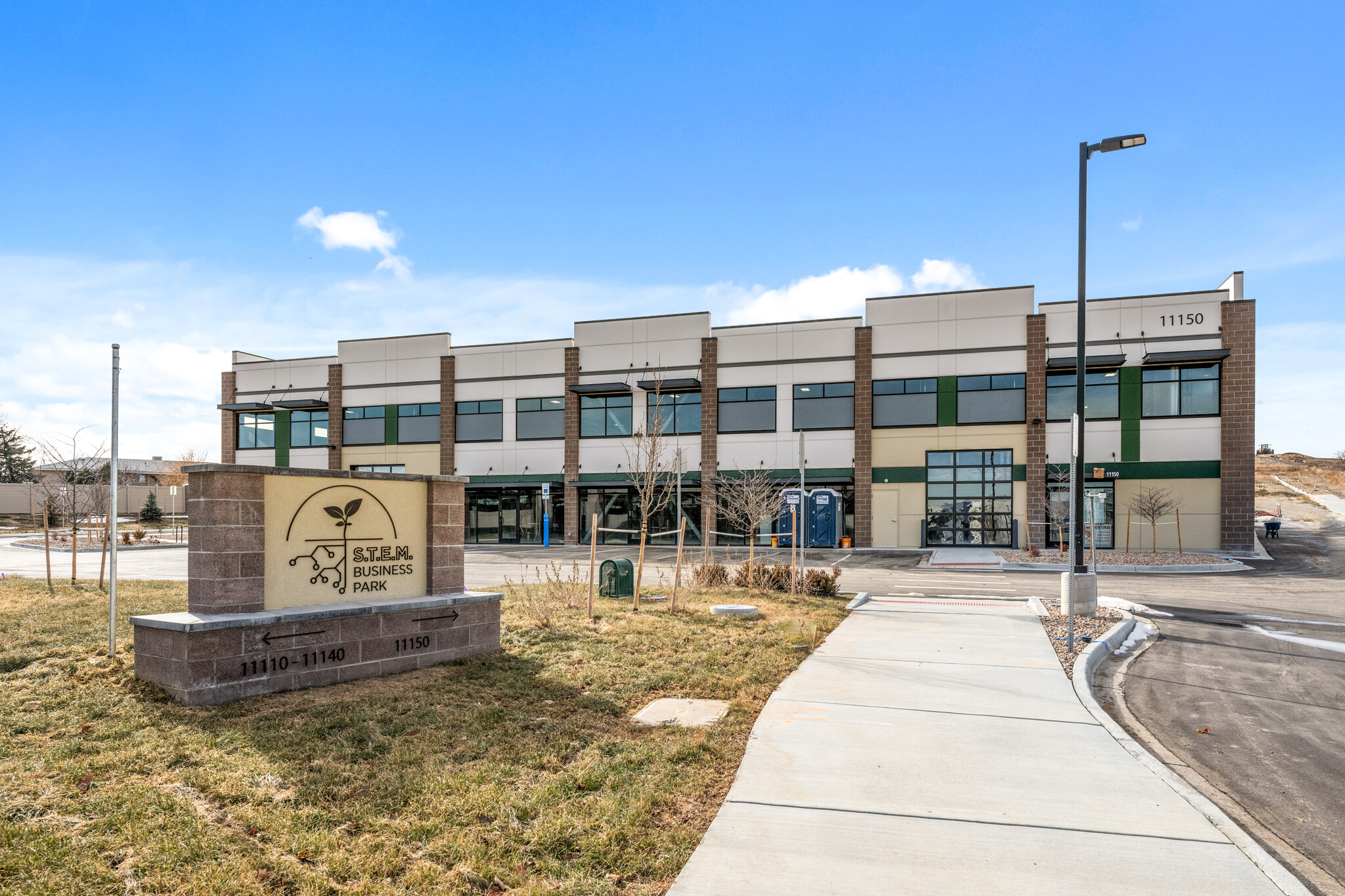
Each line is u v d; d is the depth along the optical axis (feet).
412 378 126.00
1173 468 94.58
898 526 103.40
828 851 14.25
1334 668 32.45
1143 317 95.96
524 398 120.78
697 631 34.96
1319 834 16.40
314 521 25.13
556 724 21.17
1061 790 17.29
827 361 107.65
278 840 14.05
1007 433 100.32
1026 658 31.24
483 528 122.52
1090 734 21.31
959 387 102.27
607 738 20.24
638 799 16.22
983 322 101.65
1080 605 42.68
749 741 20.56
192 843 13.65
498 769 17.62
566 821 14.97
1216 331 93.71
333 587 25.52
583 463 117.19
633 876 13.30
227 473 22.84
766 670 28.12
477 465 122.42
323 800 15.72
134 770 16.84
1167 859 14.05
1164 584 63.10
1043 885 13.06
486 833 14.48
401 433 126.21
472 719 21.29
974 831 15.15
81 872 12.50
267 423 133.80
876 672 28.60
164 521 171.01
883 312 105.29
